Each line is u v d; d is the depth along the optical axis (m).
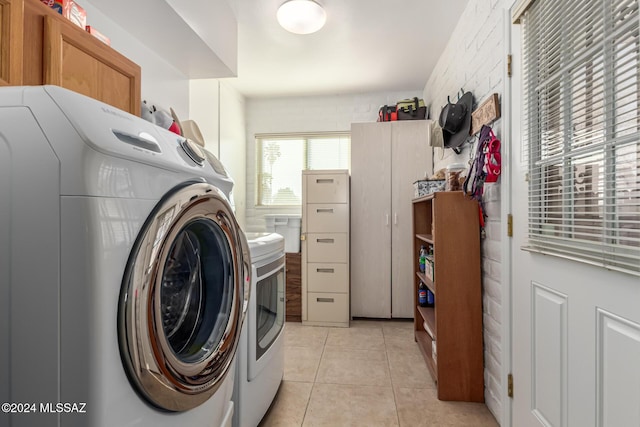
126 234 0.65
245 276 1.15
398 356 2.54
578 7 1.09
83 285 0.58
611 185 0.98
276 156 4.14
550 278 1.29
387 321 3.42
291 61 3.09
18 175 0.60
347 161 4.04
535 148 1.38
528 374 1.45
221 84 3.46
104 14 1.70
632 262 0.90
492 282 1.81
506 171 1.62
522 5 1.40
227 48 2.30
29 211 0.60
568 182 1.18
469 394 1.93
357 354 2.59
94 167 0.60
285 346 2.75
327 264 3.33
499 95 1.71
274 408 1.85
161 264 0.71
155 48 2.05
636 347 0.90
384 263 3.42
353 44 2.79
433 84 3.34
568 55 1.15
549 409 1.29
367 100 3.96
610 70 0.97
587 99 1.07
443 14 2.36
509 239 1.60
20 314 0.60
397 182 3.43
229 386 1.12
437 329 1.95
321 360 2.48
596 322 1.04
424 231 2.87
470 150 2.20
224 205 1.00
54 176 0.59
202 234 1.02
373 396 1.98
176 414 0.80
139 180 0.69
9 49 0.89
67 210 0.59
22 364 0.60
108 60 1.33
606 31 0.97
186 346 0.98
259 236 1.93
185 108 2.47
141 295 0.66
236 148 3.84
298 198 4.10
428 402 1.92
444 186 2.49
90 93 1.25
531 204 1.39
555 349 1.26
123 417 0.64
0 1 0.88
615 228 0.92
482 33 1.97
